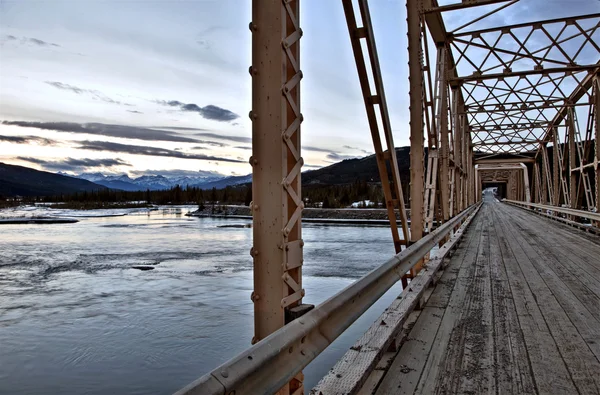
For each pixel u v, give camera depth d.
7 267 18.75
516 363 3.38
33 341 8.76
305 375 6.09
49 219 55.66
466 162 23.77
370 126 4.11
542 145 31.12
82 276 16.41
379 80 3.91
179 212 87.00
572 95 18.17
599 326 4.39
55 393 6.38
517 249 10.91
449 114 14.74
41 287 14.46
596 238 13.53
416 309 4.94
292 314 2.08
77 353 8.03
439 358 3.47
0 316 10.78
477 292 5.99
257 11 2.10
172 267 18.31
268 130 2.08
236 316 10.35
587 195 16.36
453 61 15.16
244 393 1.40
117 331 9.35
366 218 53.72
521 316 4.76
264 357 1.52
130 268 18.17
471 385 2.96
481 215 28.17
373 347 2.93
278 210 2.07
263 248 2.11
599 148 14.20
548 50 13.27
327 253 21.66
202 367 7.29
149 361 7.58
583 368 3.29
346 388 2.31
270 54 2.07
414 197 6.69
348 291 2.59
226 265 18.70
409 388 2.90
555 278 7.03
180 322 9.91
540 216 26.88
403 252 4.42
